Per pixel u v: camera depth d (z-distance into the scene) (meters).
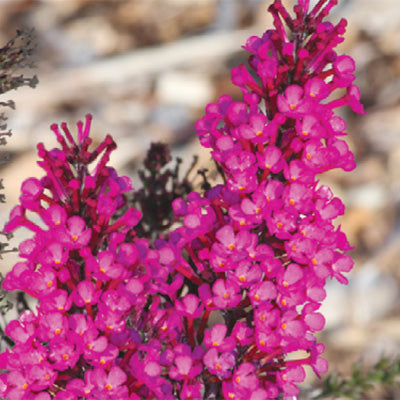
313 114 0.56
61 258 0.55
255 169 0.56
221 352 0.57
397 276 1.18
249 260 0.56
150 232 0.70
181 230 0.57
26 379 0.56
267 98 0.57
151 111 1.34
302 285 0.56
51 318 0.55
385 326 1.13
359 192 1.27
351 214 1.25
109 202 0.56
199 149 1.23
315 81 0.56
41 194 0.56
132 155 1.26
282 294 0.56
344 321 1.13
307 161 0.56
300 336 0.56
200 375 0.57
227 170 0.57
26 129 1.27
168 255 0.57
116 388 0.55
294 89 0.56
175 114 1.33
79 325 0.56
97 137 1.29
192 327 0.57
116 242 0.56
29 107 1.31
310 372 1.01
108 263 0.55
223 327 0.56
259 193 0.56
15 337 0.56
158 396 0.56
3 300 0.65
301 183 0.56
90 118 0.56
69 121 1.31
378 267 1.19
